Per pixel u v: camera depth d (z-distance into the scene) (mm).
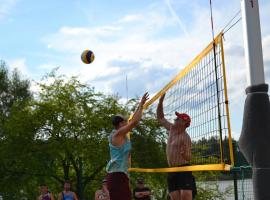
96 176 26109
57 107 24328
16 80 32531
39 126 24344
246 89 4059
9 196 25453
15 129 24109
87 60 11680
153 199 25328
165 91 7797
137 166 23219
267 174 3805
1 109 30719
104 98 25547
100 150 23891
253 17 4102
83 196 25438
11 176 24969
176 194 6418
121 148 5707
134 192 13031
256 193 3824
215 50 5566
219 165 5383
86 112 24438
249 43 4082
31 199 25594
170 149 6547
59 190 26938
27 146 24062
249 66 4059
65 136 24016
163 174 23734
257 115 3912
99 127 23984
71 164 26344
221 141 5410
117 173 5680
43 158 24219
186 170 6250
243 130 3973
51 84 26062
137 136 23406
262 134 3873
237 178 9984
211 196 23625
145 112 23609
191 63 6930
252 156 3879
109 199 5684
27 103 25609
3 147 24109
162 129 23547
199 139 6527
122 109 25234
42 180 25594
